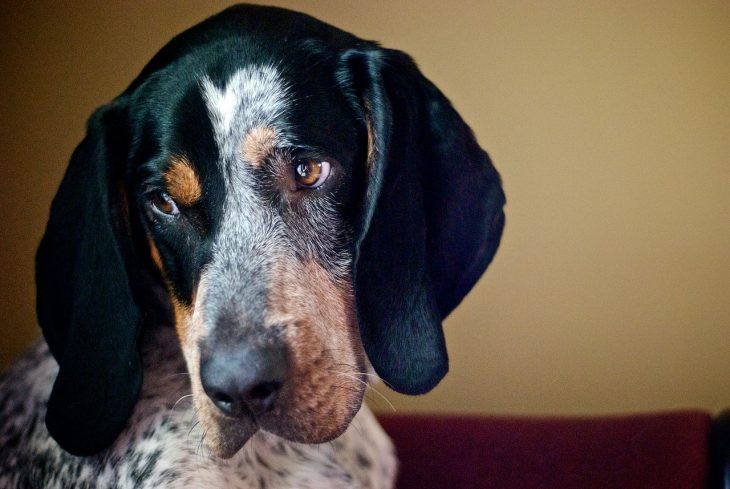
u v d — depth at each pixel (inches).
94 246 23.7
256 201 22.6
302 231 22.7
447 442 30.1
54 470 24.3
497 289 41.3
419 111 24.6
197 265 22.6
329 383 21.7
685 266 40.6
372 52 24.1
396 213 23.6
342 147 23.1
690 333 40.7
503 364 41.7
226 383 20.4
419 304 23.8
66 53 38.9
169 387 24.5
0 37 38.6
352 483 25.4
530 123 40.5
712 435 26.4
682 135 40.1
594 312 41.1
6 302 38.9
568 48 40.2
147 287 24.9
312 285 22.4
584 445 28.9
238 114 22.6
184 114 22.8
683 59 39.9
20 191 38.9
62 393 23.7
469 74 40.4
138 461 23.2
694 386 40.8
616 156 40.4
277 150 22.5
